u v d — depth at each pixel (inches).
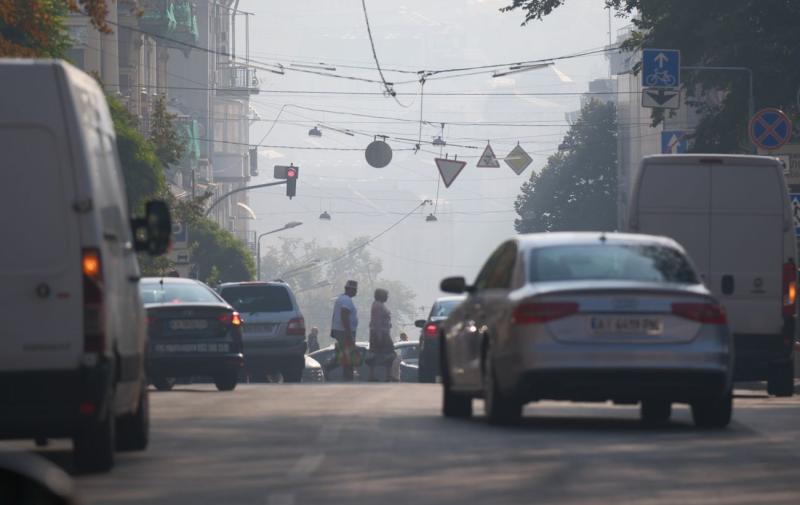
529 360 1295.5
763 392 2394.2
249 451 1140.5
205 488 922.7
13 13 2598.4
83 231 988.6
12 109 988.6
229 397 1879.9
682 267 1378.0
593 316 1299.2
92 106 1050.1
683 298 1311.5
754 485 943.7
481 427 1352.1
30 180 987.9
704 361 1304.1
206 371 2310.5
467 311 1487.5
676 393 1305.4
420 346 3090.6
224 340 2329.0
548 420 1459.2
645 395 1302.9
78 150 991.6
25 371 979.9
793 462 1074.1
